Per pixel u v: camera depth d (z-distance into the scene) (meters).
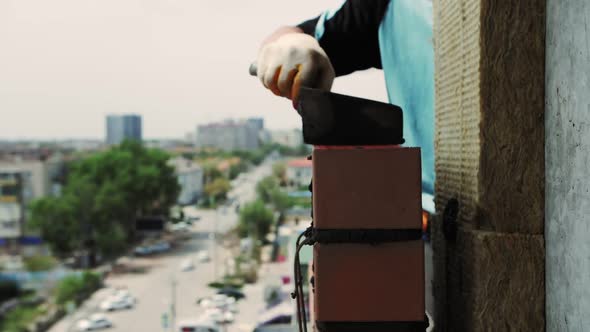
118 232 61.56
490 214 1.39
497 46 1.36
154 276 53.62
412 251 1.30
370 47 2.30
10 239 66.06
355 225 1.30
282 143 165.12
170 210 81.19
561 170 1.30
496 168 1.38
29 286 49.69
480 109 1.37
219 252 63.56
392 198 1.30
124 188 65.50
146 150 76.50
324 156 1.30
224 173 120.69
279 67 1.61
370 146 1.31
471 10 1.41
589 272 1.21
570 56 1.26
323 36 2.25
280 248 58.81
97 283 49.66
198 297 45.09
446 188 1.60
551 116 1.33
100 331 37.75
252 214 61.06
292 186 85.31
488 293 1.37
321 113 1.29
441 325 1.63
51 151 86.00
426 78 2.09
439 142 1.66
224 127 156.88
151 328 37.75
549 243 1.35
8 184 67.06
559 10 1.30
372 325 1.32
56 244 59.09
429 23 2.08
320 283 1.31
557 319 1.32
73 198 60.16
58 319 41.12
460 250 1.48
